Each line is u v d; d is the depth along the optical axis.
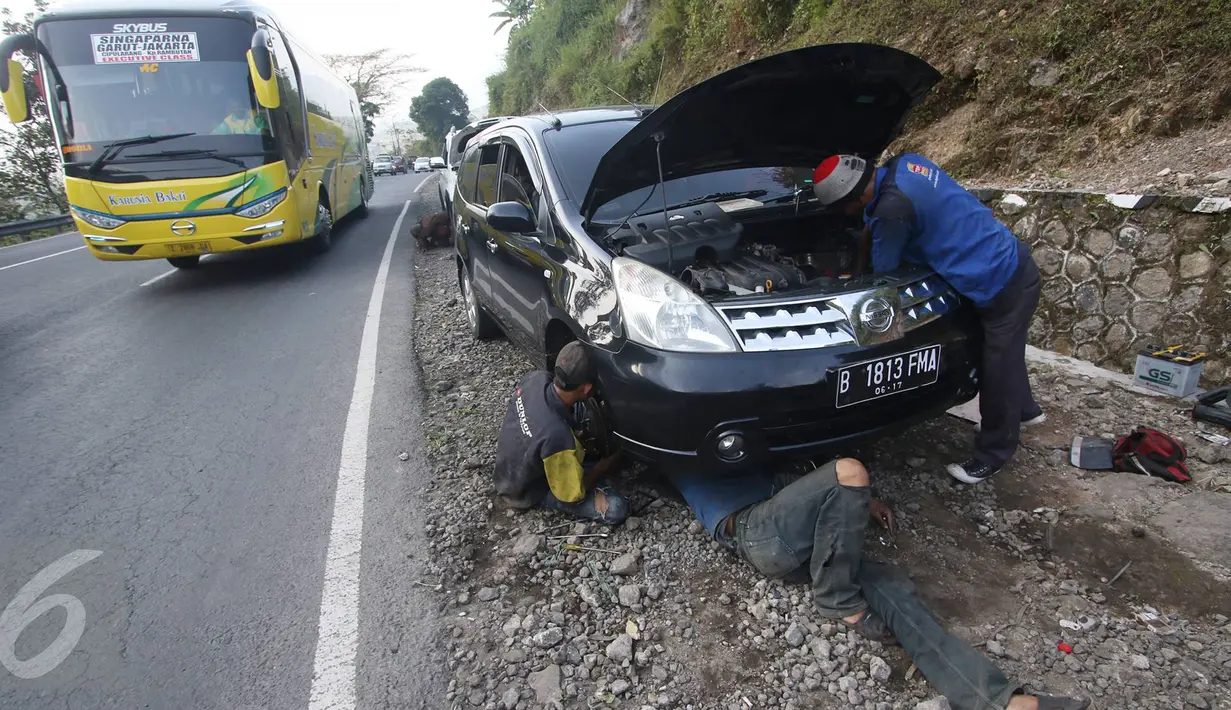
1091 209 4.03
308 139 9.80
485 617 2.61
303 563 3.02
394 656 2.47
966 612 2.44
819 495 2.34
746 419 2.57
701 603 2.59
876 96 3.30
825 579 2.38
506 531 3.12
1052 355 4.26
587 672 2.32
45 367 5.96
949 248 2.83
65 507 3.61
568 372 2.82
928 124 6.60
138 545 3.23
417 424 4.29
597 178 3.30
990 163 5.66
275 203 8.26
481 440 3.98
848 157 2.90
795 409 2.58
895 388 2.72
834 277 3.30
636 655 2.38
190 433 4.41
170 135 7.85
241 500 3.56
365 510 3.38
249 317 7.18
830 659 2.29
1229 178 3.79
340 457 3.94
